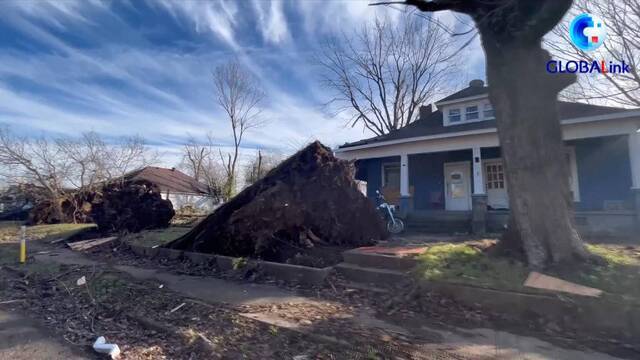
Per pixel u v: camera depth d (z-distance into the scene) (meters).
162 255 9.33
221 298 5.46
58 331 4.38
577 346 3.53
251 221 7.86
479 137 11.71
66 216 19.72
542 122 5.34
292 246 8.07
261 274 7.00
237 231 8.11
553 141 5.34
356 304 5.03
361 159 14.80
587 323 3.88
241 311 4.75
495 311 4.38
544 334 3.83
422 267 5.48
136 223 13.66
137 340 4.05
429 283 5.00
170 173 35.25
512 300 4.31
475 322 4.18
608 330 3.78
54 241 13.14
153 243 10.43
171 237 11.19
